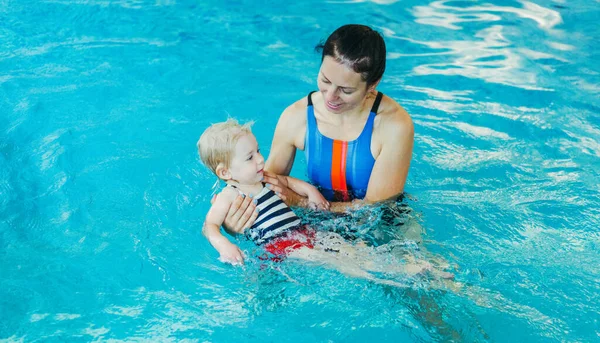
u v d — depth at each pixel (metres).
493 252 3.39
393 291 3.07
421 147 4.42
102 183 4.07
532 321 2.94
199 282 3.26
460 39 6.11
